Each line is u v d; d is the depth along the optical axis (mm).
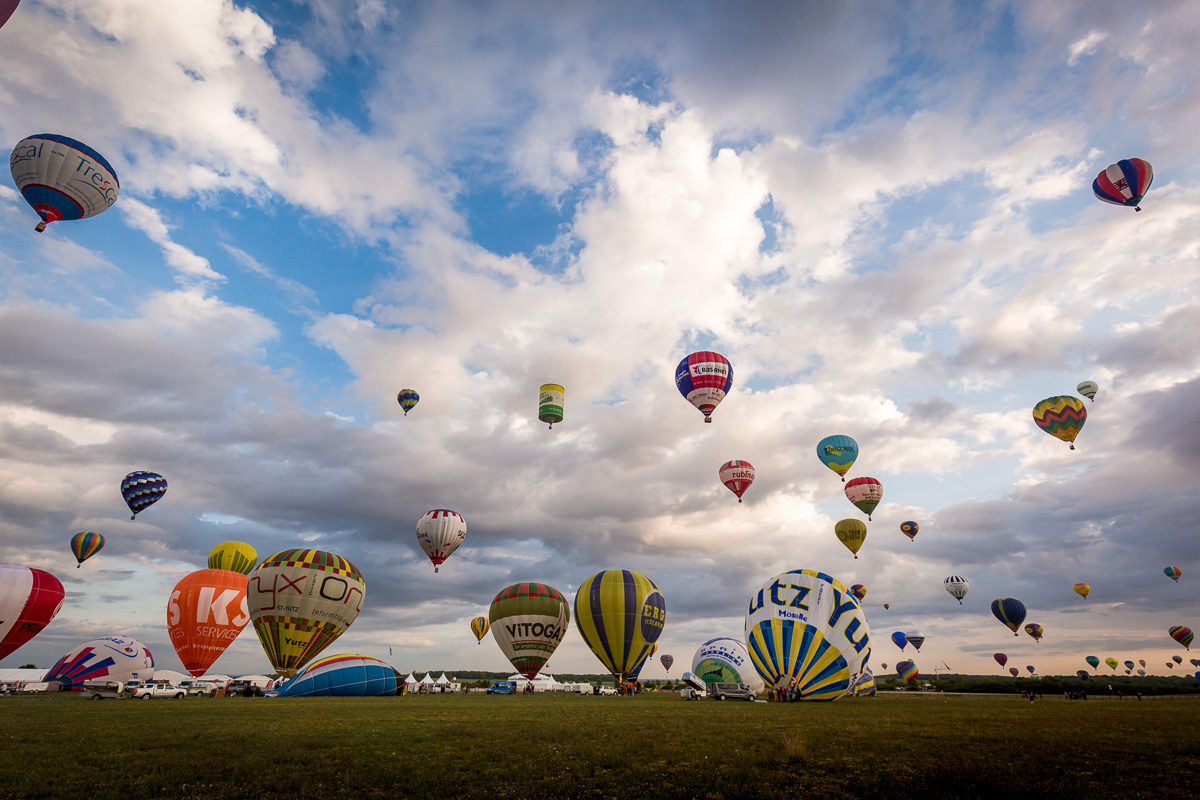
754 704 35844
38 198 38125
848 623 37250
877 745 16609
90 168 39031
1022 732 19234
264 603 45406
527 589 59594
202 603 46625
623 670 52312
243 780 12914
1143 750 15586
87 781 12734
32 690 54250
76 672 48844
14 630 41688
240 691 49562
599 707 32719
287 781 12805
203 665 46094
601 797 11805
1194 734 18516
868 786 12344
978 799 11570
